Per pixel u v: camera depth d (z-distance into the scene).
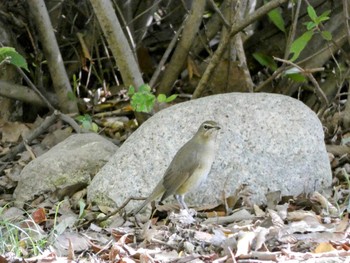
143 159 11.94
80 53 16.81
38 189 12.67
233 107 12.18
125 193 11.77
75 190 12.59
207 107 12.23
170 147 11.96
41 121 15.89
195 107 12.26
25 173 12.91
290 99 12.38
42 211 11.50
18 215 11.93
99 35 16.41
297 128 12.04
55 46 15.29
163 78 15.64
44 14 14.96
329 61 16.36
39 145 14.88
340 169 13.03
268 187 11.68
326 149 13.53
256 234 9.77
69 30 16.97
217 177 11.68
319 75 16.36
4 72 15.76
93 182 12.11
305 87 15.98
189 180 11.27
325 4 15.84
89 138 13.39
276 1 13.50
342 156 13.55
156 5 16.86
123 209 11.58
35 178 12.77
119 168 11.96
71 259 9.79
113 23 13.83
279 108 12.18
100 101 16.66
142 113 14.77
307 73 13.86
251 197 11.59
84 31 16.80
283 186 11.73
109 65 17.23
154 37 17.72
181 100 16.36
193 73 16.11
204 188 11.66
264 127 11.98
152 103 12.91
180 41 15.30
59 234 10.62
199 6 14.96
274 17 15.18
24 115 16.67
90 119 15.08
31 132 15.51
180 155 11.30
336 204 11.40
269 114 12.09
